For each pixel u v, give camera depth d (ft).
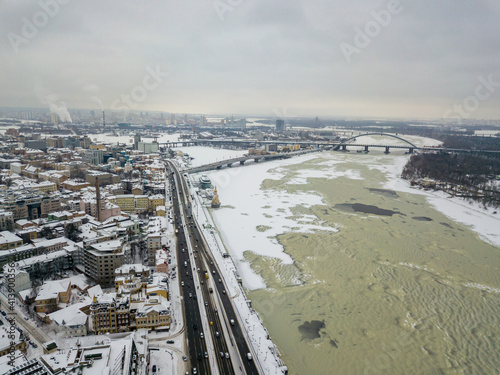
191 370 501.56
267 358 530.68
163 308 599.57
